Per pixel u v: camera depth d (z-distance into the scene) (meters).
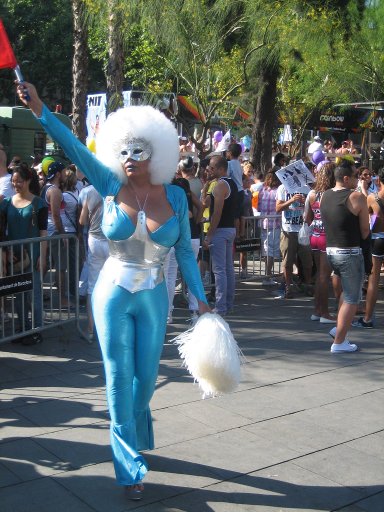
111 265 3.84
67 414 5.05
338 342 6.78
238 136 18.44
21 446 4.49
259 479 4.11
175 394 5.49
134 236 3.74
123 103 13.34
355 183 6.64
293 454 4.45
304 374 6.10
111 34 12.81
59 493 3.89
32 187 7.01
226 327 3.79
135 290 3.77
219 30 12.16
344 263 6.59
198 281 3.98
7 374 5.99
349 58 14.96
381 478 4.16
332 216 6.58
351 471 4.23
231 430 4.81
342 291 7.21
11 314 6.86
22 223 6.79
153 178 3.77
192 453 4.42
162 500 3.85
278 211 9.16
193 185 8.20
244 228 9.50
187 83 13.16
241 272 9.69
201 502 3.83
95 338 7.13
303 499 3.89
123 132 3.71
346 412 5.21
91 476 4.09
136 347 3.88
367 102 16.14
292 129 20.80
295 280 10.27
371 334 7.53
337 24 13.30
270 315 8.36
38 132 14.39
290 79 19.06
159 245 3.80
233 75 13.80
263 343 7.10
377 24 15.09
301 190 8.91
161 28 11.92
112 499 3.84
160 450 4.45
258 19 12.20
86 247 8.73
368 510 3.80
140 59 16.56
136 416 4.09
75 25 14.78
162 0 11.67
